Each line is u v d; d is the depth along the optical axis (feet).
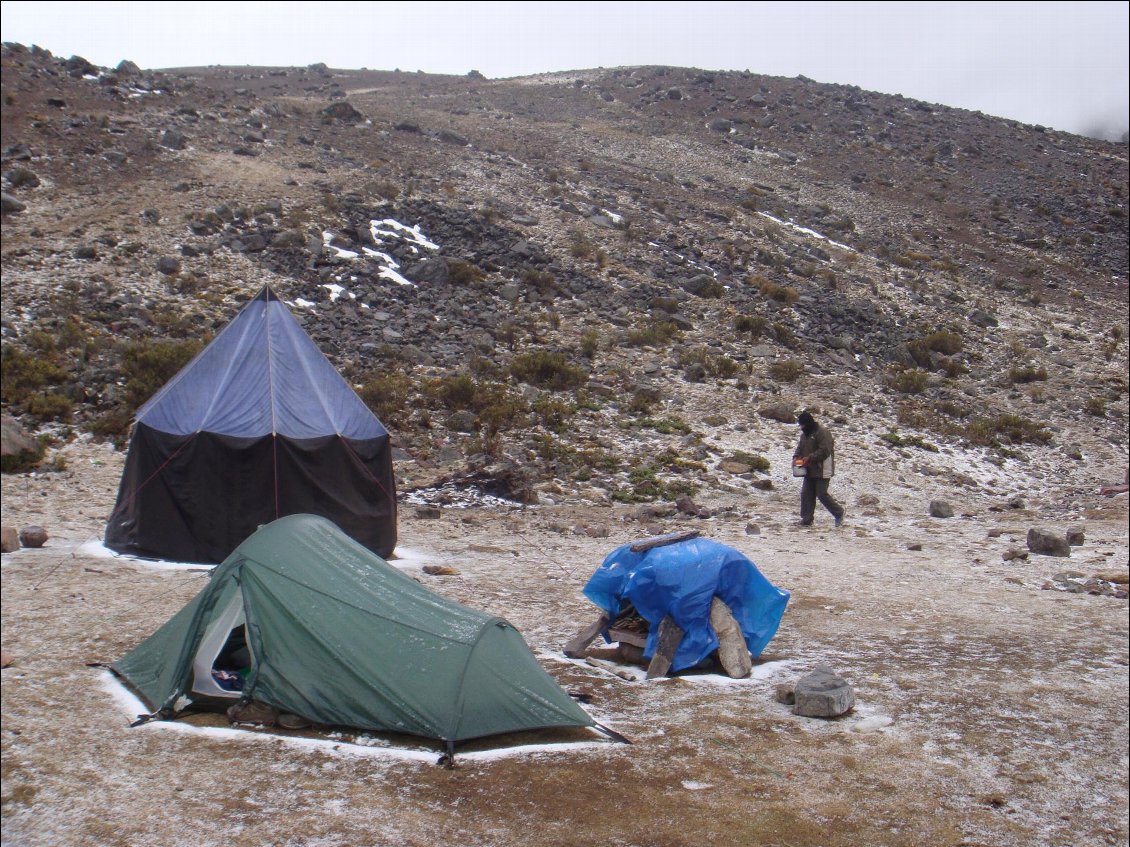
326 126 153.69
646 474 60.03
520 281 101.76
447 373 76.02
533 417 68.49
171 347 66.59
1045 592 39.47
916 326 114.21
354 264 96.48
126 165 114.93
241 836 17.16
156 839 16.89
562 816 18.58
